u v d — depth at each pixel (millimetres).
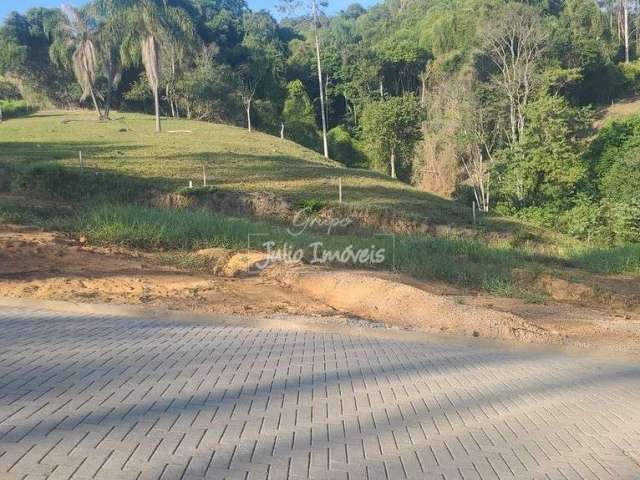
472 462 3482
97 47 45562
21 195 19156
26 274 9453
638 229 26047
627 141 35938
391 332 7551
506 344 7281
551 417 4406
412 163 50875
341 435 3748
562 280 12594
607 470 3486
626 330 8531
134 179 22344
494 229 23516
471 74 45375
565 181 33562
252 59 66625
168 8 57062
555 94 39500
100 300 8219
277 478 3072
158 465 3117
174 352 5512
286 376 4973
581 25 59500
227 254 12484
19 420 3621
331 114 68375
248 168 28219
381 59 63281
